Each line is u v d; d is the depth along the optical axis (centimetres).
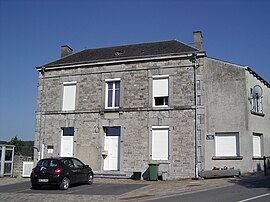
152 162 1930
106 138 2103
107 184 1692
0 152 2183
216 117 1914
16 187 1644
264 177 1767
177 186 1529
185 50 2036
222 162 1886
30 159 2305
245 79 1964
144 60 2050
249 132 1953
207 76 1945
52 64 2298
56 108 2219
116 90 2120
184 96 1941
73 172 1565
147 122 1984
